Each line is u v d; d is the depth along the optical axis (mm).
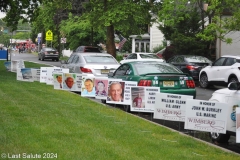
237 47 34281
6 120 9812
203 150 8305
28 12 29391
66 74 15680
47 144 7727
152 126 10508
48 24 53500
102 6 33969
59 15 52938
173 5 28875
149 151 7828
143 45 54688
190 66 24922
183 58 25828
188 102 8758
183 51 32750
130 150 7766
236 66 21125
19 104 12500
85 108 12625
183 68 25406
